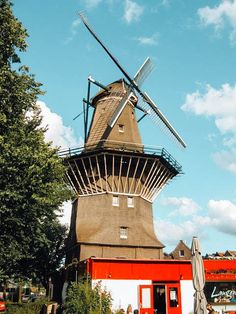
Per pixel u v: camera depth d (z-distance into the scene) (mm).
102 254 29641
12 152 16562
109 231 30516
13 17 18125
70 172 33406
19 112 18531
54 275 37250
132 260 23281
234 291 26203
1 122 16984
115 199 31875
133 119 37281
